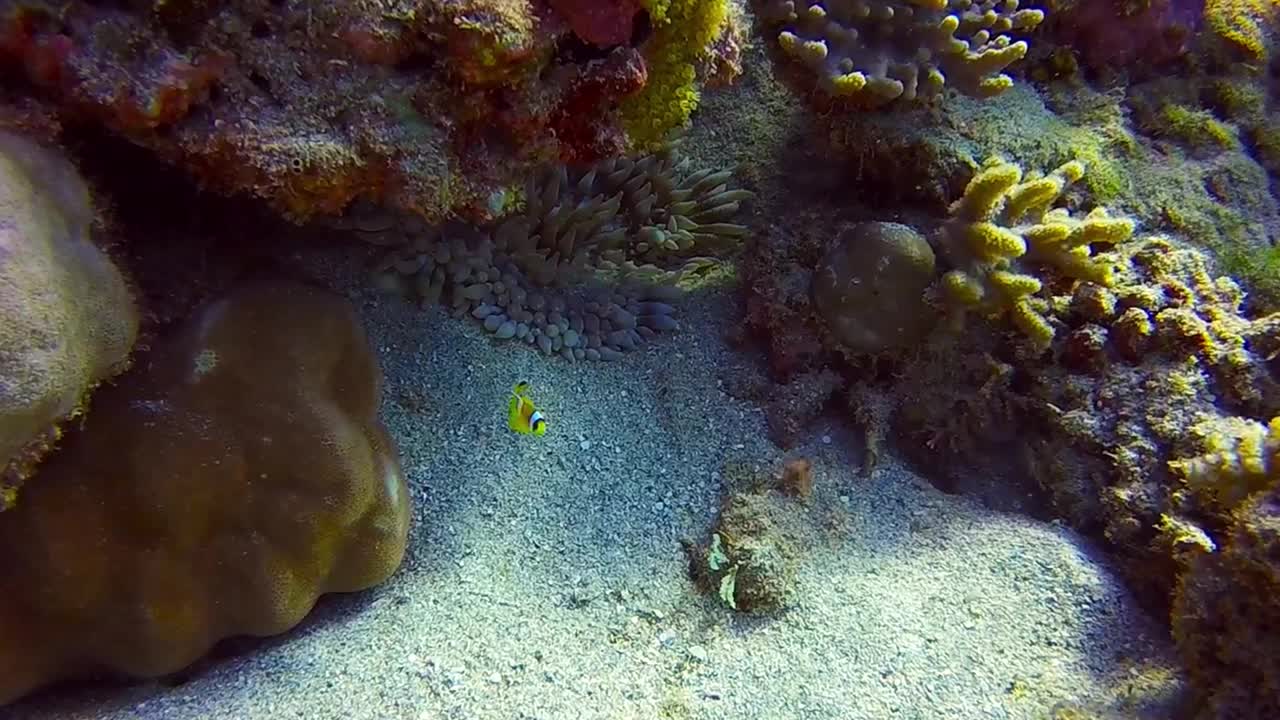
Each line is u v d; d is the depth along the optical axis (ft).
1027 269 2.73
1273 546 2.01
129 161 2.04
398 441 2.64
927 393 2.84
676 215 3.25
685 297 3.25
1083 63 3.29
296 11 1.81
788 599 2.45
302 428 2.27
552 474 2.70
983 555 2.57
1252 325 2.54
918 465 2.94
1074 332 2.69
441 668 2.24
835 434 2.96
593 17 2.02
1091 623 2.40
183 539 2.16
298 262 2.65
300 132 1.86
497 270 2.95
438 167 2.00
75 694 2.24
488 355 2.86
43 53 1.70
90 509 2.06
